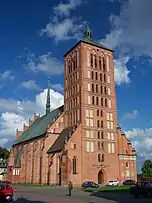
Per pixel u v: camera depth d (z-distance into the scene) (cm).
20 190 6088
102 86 9006
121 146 8738
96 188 6569
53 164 8269
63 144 7950
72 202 3509
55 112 10444
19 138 12312
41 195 4688
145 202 3534
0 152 14875
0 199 3638
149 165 12694
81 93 8512
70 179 7562
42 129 9994
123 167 8556
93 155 8125
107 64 9400
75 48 9394
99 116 8619
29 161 9969
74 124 8594
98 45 9394
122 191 5619
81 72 8756
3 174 12950
